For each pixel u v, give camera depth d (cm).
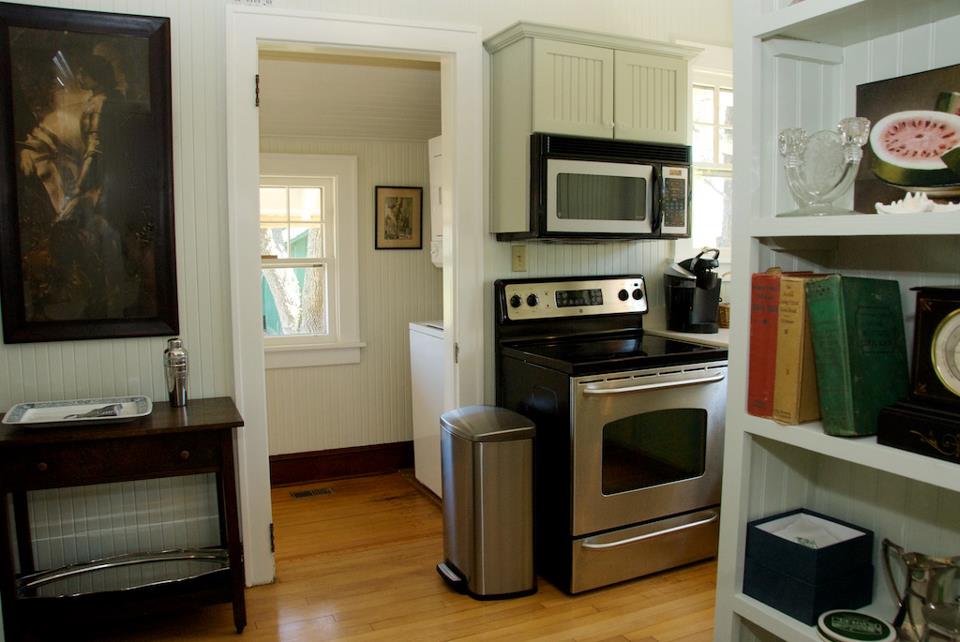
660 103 291
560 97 270
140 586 235
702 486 277
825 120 145
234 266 254
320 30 260
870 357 125
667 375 262
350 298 398
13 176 227
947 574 124
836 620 133
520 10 292
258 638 229
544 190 267
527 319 296
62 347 238
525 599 255
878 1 119
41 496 240
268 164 377
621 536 262
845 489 153
